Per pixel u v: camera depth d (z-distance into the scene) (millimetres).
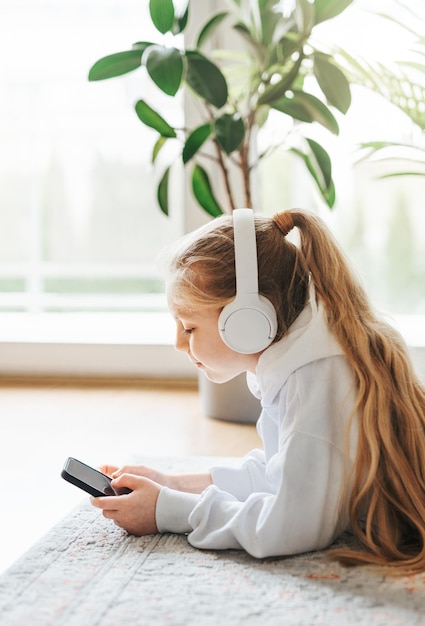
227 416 1896
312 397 1067
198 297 1119
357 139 2090
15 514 1331
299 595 943
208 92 1658
